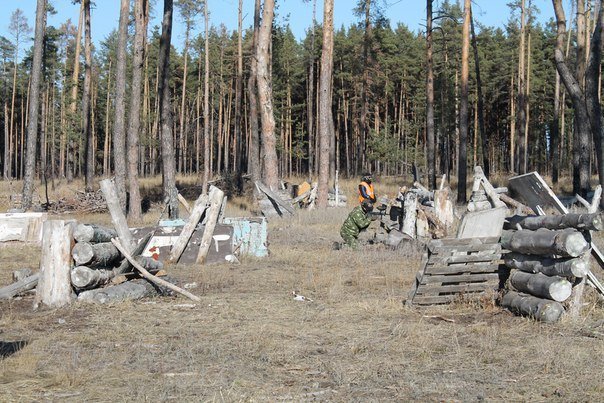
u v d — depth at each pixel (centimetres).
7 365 683
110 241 1077
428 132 3488
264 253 1577
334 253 1630
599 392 604
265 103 2797
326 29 2880
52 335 816
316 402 578
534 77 6188
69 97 6384
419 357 720
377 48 5475
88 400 588
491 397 594
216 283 1219
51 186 4562
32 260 1569
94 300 990
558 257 885
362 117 5484
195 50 7075
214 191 1515
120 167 2491
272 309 975
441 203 1936
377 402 576
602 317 895
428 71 3506
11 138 7212
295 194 3441
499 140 7375
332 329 848
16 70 7225
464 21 3241
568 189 3812
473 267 973
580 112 2642
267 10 2752
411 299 970
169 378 646
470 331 834
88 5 3800
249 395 593
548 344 753
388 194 3753
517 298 920
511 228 981
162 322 891
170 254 1482
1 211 3005
